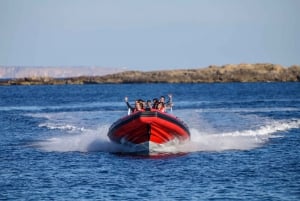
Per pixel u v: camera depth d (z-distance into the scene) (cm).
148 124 8338
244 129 11794
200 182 6619
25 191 6297
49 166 7775
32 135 11475
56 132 11925
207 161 7944
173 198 5925
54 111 18738
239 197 5919
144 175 7062
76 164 7894
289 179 6688
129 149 8931
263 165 7588
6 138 11006
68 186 6512
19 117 16162
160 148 8750
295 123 12888
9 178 7000
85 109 19412
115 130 8769
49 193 6197
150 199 5900
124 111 17975
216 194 6053
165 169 7419
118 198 5953
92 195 6088
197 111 17162
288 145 9344
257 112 16438
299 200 5775
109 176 7038
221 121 13612
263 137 10444
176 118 8769
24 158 8462
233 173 7088
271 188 6269
